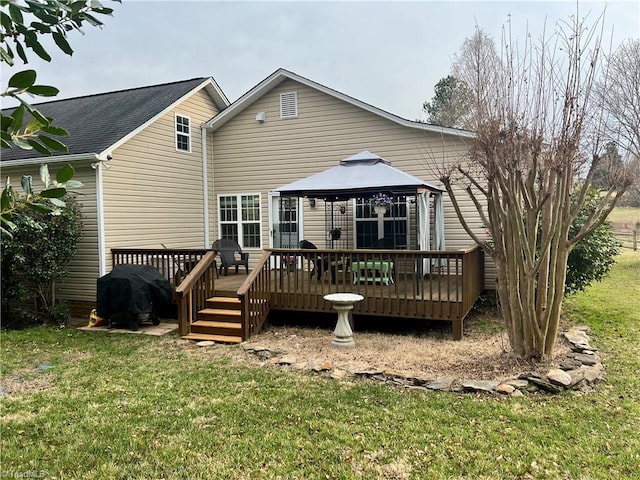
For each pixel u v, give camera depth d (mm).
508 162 4820
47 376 5465
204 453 3494
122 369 5680
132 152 9719
